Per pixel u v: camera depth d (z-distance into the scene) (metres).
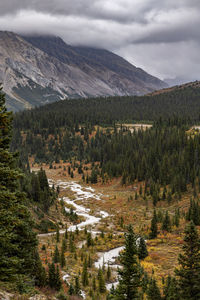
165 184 106.19
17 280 12.69
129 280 16.72
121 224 76.88
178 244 55.66
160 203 95.19
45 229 64.56
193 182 98.50
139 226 74.00
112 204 103.38
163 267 43.12
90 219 86.44
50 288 23.22
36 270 22.72
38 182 76.56
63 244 50.84
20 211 16.77
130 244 17.30
